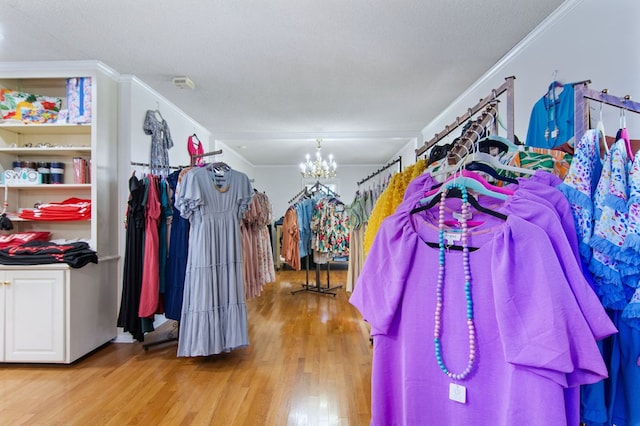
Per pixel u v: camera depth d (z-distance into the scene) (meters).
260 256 3.37
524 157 1.07
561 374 0.66
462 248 0.85
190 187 2.27
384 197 1.76
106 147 2.83
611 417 0.85
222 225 2.43
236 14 2.06
